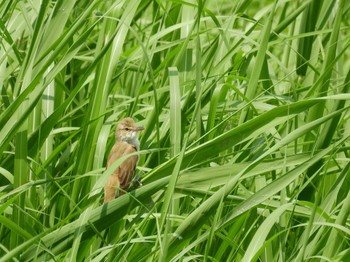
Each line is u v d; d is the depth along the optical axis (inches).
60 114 416.8
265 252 393.4
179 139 409.7
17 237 384.5
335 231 374.0
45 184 430.3
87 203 396.8
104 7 571.8
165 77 486.3
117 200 377.4
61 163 440.8
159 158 416.2
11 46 425.7
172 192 348.5
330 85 499.8
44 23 431.5
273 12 428.8
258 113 466.0
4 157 450.3
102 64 442.3
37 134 420.5
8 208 403.9
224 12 780.0
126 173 420.8
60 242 370.6
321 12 506.6
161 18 530.9
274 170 421.4
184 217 383.6
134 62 524.4
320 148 430.3
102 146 437.7
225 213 410.0
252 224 392.2
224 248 390.9
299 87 503.5
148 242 379.2
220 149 396.5
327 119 374.6
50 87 462.0
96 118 418.9
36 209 419.5
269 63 571.2
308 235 345.4
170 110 415.5
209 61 469.4
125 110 485.7
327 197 391.5
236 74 506.0
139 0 415.5
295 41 544.7
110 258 363.3
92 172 397.4
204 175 392.5
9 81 509.4
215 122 470.3
